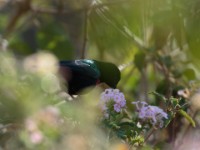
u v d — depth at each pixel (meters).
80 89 11.91
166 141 10.05
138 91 13.77
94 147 6.20
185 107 9.09
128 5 10.21
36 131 5.49
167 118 7.77
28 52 15.09
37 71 6.84
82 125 5.84
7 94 5.69
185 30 9.33
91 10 11.70
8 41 14.55
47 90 6.01
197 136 9.66
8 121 6.12
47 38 14.85
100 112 7.50
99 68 12.32
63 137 5.69
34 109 5.43
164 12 9.02
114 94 7.61
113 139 7.20
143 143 7.59
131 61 13.16
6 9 16.20
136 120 7.95
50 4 16.16
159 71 13.31
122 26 10.76
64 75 11.38
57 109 5.73
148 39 12.16
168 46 12.72
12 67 6.80
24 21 16.08
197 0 8.85
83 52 12.60
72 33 15.44
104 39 11.86
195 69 13.30
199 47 8.44
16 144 6.04
